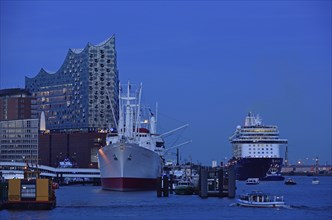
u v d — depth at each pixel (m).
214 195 192.88
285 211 152.00
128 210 150.38
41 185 141.75
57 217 132.25
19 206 141.12
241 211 150.25
